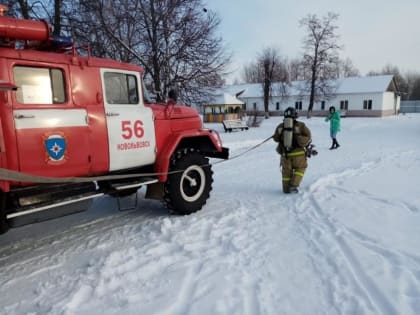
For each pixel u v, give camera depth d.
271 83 45.06
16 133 3.50
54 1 10.35
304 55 41.59
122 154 4.52
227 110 33.09
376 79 50.12
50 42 3.99
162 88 12.20
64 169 3.93
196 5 12.69
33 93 3.73
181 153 5.36
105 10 11.26
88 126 4.11
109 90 4.45
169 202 5.19
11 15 9.73
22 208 3.64
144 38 12.14
